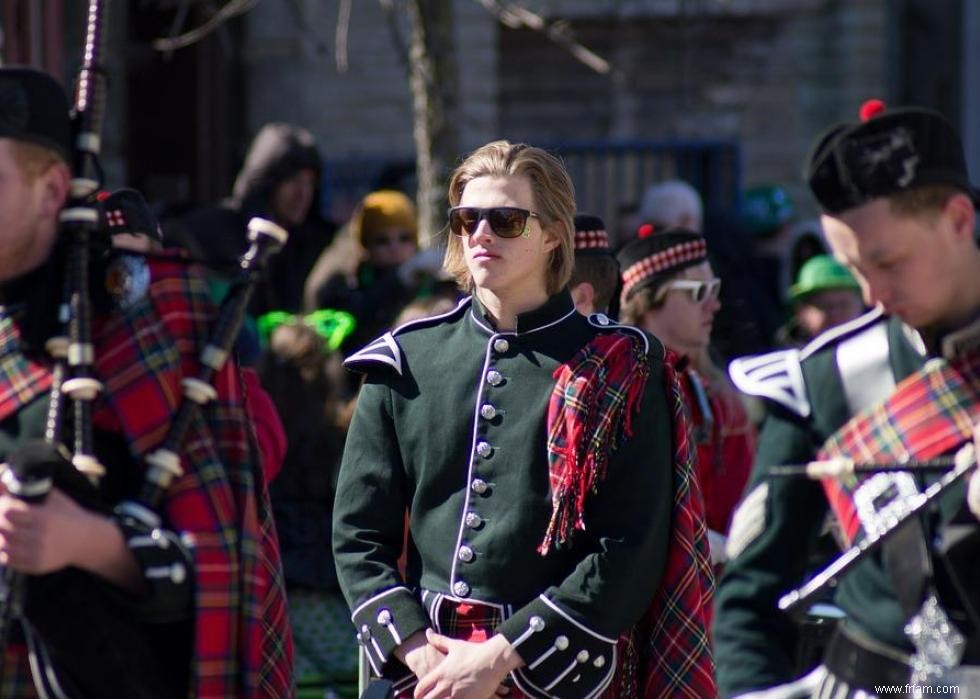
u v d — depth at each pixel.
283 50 35.41
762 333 21.02
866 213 9.30
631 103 39.12
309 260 20.70
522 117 39.00
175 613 7.71
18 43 18.27
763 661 10.34
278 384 14.62
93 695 7.77
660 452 9.00
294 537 14.22
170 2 28.02
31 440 7.64
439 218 21.42
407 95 36.00
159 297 8.12
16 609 7.71
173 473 7.79
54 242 8.00
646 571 8.82
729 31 39.19
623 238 23.83
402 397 9.30
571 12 38.59
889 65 39.25
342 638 14.12
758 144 39.41
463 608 8.88
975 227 9.91
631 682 9.10
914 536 9.48
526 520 8.85
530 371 9.10
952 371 9.52
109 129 29.98
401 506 9.31
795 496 10.33
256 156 19.20
